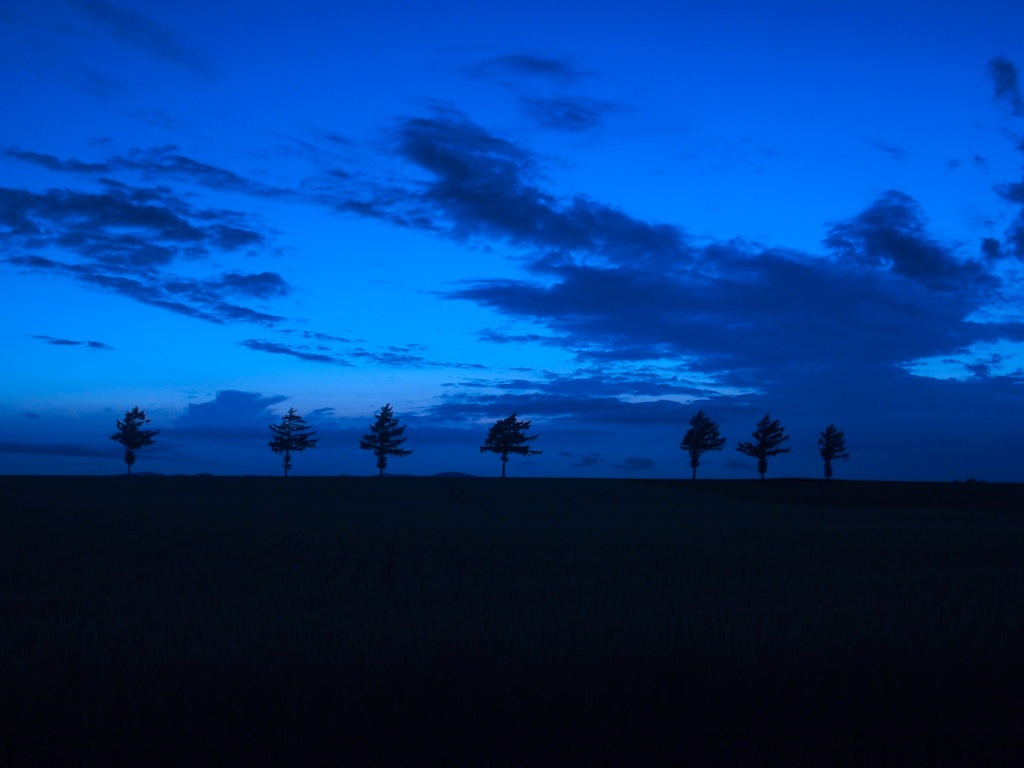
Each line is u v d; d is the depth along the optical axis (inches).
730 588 750.5
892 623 497.7
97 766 312.8
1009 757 325.4
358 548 1270.9
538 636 456.1
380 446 4606.3
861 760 322.3
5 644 447.5
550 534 1568.7
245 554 1164.5
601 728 325.7
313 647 422.6
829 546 1333.7
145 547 1243.8
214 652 410.9
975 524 2027.6
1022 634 464.8
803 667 386.3
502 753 321.4
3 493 2851.9
